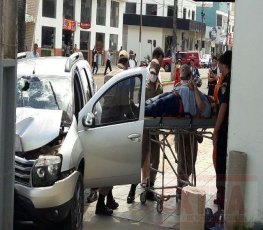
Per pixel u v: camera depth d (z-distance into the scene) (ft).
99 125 20.49
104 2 152.87
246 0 16.70
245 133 17.04
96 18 149.18
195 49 232.12
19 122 18.99
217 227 18.04
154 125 21.18
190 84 21.53
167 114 21.22
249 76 16.85
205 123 21.45
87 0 143.74
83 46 144.36
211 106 21.72
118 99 20.89
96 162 20.43
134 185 23.39
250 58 16.79
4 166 14.96
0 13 13.51
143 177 22.91
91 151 20.26
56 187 17.08
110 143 20.54
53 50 128.57
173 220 21.31
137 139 20.85
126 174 20.97
